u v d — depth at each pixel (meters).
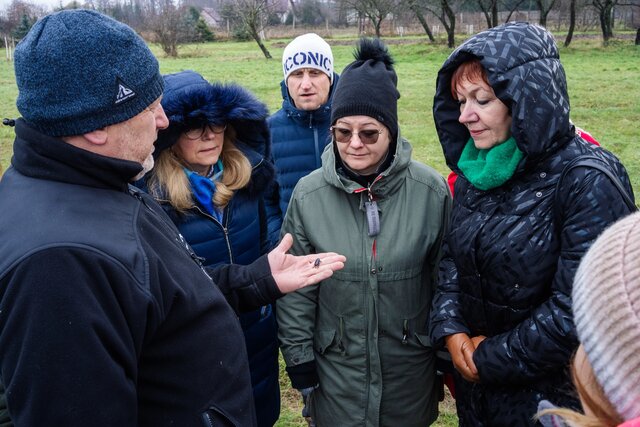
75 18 1.42
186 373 1.52
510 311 1.91
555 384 1.86
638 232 0.90
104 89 1.42
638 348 0.81
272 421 2.73
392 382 2.38
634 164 7.96
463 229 2.00
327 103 3.59
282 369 3.86
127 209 1.49
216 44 41.22
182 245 1.75
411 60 24.36
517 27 1.84
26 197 1.40
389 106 2.22
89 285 1.29
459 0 35.12
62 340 1.26
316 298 2.44
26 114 1.42
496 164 1.86
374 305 2.29
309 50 3.45
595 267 0.92
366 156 2.22
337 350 2.37
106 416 1.29
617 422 0.90
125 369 1.36
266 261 2.15
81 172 1.44
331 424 2.45
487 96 1.85
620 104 12.34
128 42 1.46
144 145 1.55
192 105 2.13
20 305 1.26
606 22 30.97
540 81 1.75
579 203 1.71
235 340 1.66
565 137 1.84
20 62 1.40
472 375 1.97
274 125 3.65
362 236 2.29
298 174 3.63
